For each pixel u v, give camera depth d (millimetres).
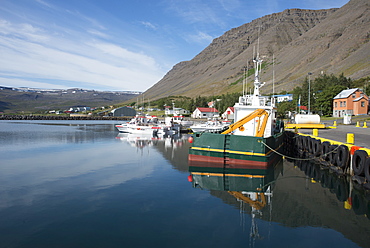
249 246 7480
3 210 10156
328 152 16969
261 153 16875
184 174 16562
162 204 10961
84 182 14531
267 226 8883
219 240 7859
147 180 15023
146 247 7371
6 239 7773
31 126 72250
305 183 14531
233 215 9836
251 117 18047
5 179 15148
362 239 8023
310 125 41344
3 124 81875
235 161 17344
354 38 198750
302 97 86875
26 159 22031
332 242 7809
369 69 127000
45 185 13875
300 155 23531
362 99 64812
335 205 10969
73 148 29281
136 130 49969
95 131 56156
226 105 113312
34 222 9023
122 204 10914
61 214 9766
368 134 26922
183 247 7387
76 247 7332
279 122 29359
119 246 7414
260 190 13141
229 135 17422
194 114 114938
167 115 113625
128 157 23406
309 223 9203
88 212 9977
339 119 61344
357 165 13398
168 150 28422
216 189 13242
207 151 17703
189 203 11109
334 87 77312
